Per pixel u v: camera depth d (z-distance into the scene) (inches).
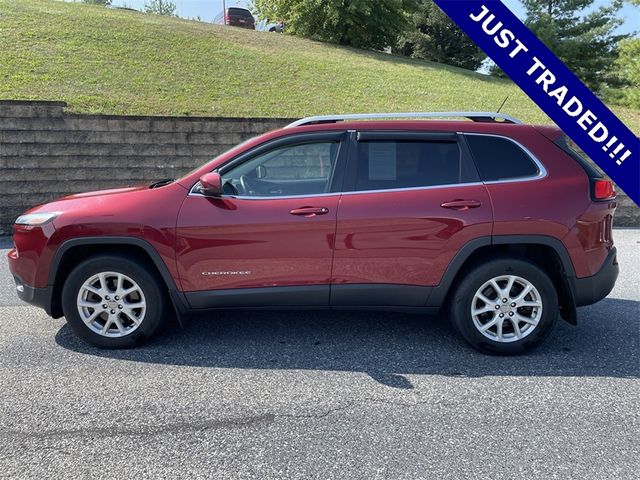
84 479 92.7
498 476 93.9
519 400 121.1
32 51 456.4
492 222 139.1
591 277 142.8
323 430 108.6
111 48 502.6
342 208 140.8
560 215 139.3
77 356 144.4
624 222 343.9
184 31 604.7
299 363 141.1
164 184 162.6
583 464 97.3
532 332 143.4
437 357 145.2
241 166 148.6
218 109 411.5
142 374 133.8
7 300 193.0
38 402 119.2
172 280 143.0
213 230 140.6
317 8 770.2
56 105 323.6
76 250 149.2
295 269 142.8
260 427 109.7
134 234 140.7
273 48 626.8
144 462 97.7
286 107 434.9
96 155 334.3
